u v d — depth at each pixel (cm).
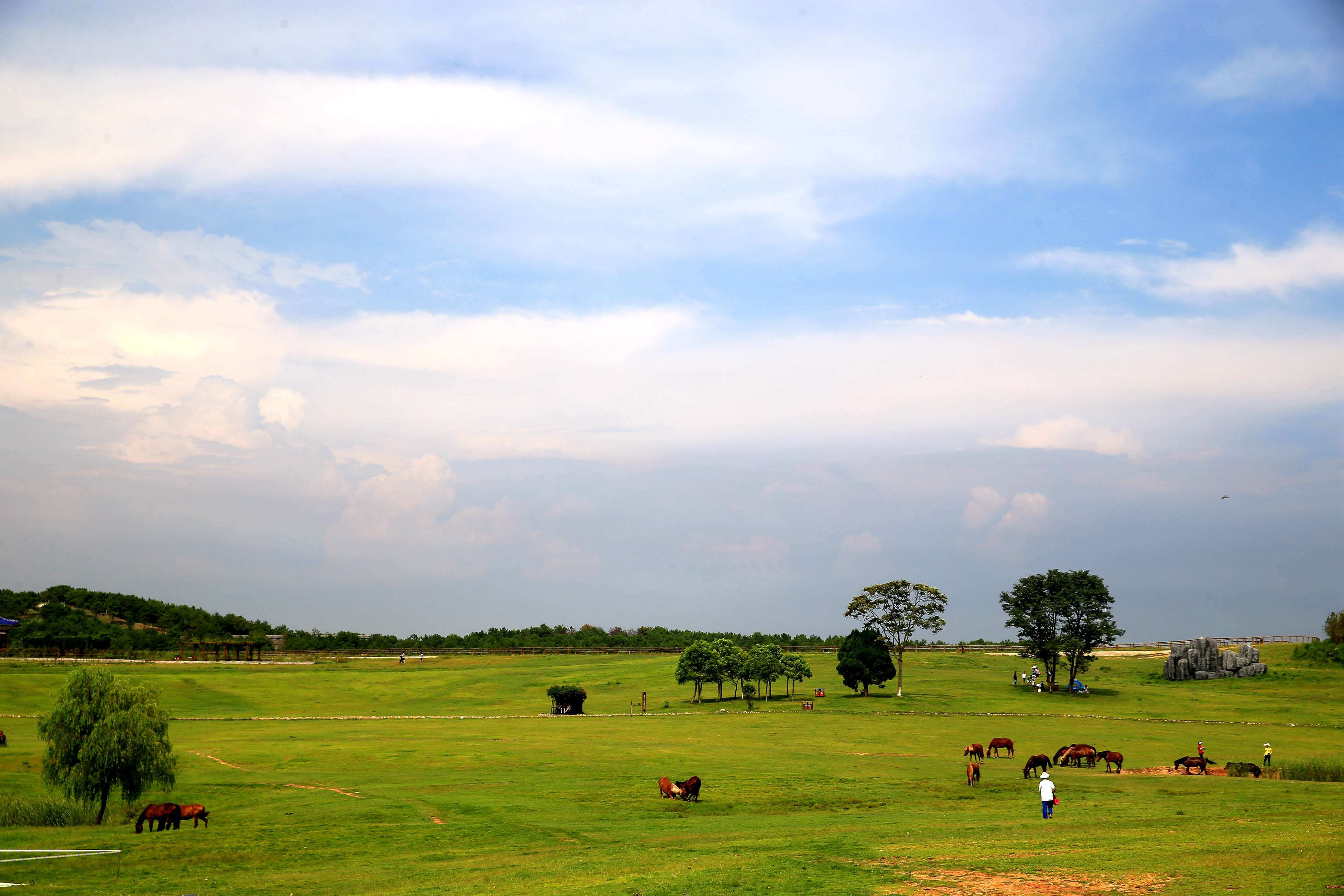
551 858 3266
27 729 8019
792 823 3988
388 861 3419
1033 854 2875
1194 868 2531
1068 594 11706
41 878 3309
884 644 11481
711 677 11225
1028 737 7700
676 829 3888
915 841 3244
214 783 5244
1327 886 2225
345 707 11475
